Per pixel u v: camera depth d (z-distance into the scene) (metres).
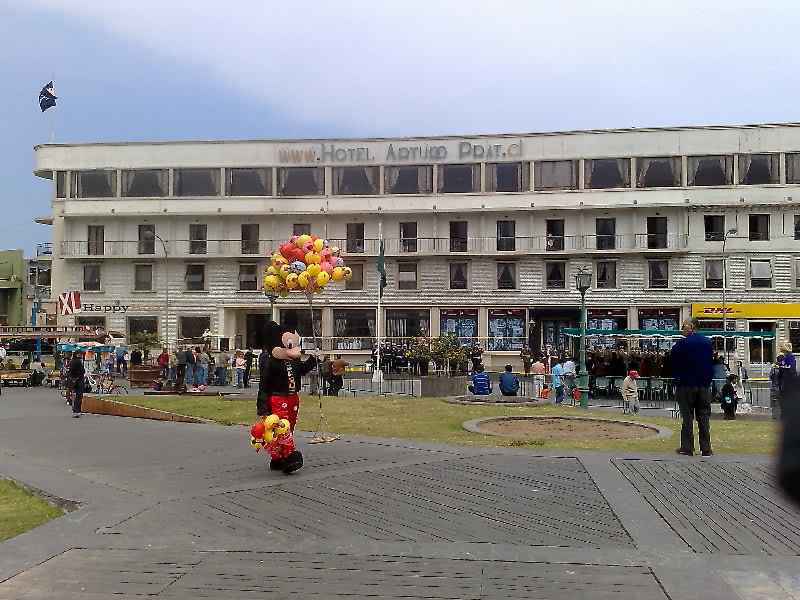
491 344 45.56
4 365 33.28
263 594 4.70
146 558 5.44
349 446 10.71
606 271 45.16
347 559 5.40
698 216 44.47
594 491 7.59
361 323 46.75
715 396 23.02
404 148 46.84
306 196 47.00
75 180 48.25
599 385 25.64
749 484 7.89
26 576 5.02
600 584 4.87
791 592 4.70
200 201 47.38
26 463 9.83
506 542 5.83
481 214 46.19
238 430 13.58
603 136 45.44
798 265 43.59
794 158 44.00
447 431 12.79
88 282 48.19
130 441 12.07
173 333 47.28
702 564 5.26
